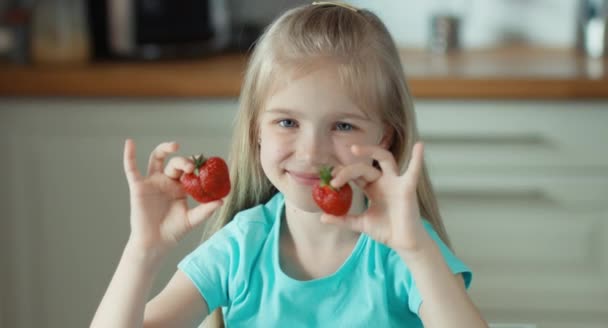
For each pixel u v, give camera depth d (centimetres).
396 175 123
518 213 249
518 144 244
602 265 251
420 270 123
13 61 265
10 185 256
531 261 252
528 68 256
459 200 249
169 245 128
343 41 131
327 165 128
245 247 144
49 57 262
